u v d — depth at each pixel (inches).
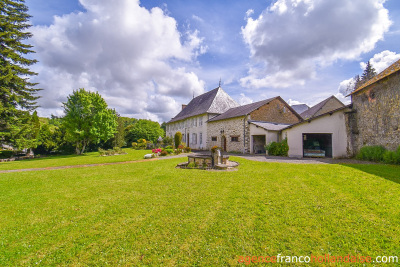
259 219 132.3
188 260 93.2
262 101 831.7
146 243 108.0
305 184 218.7
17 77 646.5
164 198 182.4
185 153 756.0
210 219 134.3
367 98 442.9
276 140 642.8
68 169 391.5
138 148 1216.8
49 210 160.7
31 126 714.2
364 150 431.2
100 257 97.0
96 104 887.1
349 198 168.9
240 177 264.1
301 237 109.7
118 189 219.9
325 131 516.4
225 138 844.0
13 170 399.2
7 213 155.6
